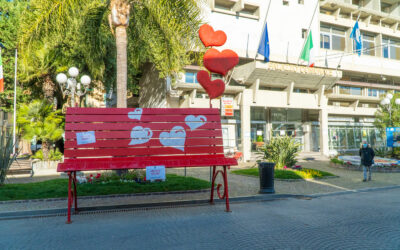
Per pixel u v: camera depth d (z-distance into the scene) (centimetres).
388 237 476
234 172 1516
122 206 706
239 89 2381
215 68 907
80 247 437
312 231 511
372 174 1478
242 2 2328
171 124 716
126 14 1037
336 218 604
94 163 609
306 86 2761
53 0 989
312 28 2817
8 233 514
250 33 2470
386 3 3650
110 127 673
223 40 930
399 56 3612
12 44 2239
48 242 462
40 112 1677
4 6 2347
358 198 846
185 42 1145
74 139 641
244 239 468
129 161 631
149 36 1230
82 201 788
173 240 464
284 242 453
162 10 1063
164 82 2227
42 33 1021
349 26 3131
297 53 2697
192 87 2150
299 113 3108
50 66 1764
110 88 2130
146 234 498
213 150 724
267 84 2577
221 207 718
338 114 3198
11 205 746
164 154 689
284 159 1501
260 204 759
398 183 1156
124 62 1041
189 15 1095
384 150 2305
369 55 3328
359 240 462
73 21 1132
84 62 1738
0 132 1036
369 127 3356
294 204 759
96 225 559
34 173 1430
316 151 2973
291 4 2705
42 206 733
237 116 2597
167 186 950
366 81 3400
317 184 1117
